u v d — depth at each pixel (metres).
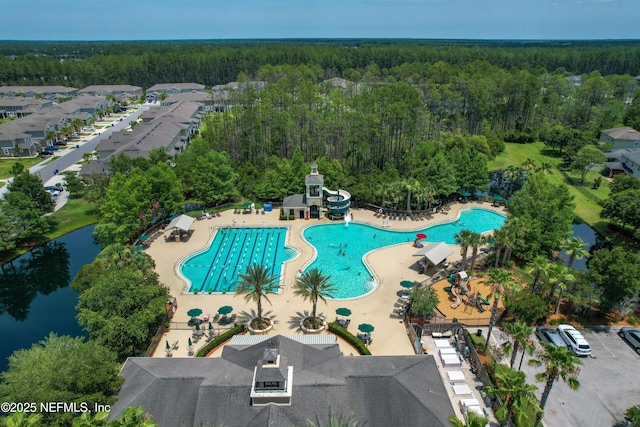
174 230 71.12
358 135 96.06
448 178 83.19
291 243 69.12
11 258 67.75
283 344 36.59
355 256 65.38
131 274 43.94
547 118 148.00
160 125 126.62
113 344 38.53
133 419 25.31
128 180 69.62
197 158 84.44
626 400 37.31
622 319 48.88
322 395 32.44
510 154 128.75
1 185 96.81
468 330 46.88
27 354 32.94
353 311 50.50
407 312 48.84
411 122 98.56
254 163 102.62
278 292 54.62
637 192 72.75
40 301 59.75
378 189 80.38
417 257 64.31
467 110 140.88
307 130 103.50
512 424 32.66
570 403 36.97
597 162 100.88
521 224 56.50
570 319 48.66
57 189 94.00
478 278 58.12
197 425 31.16
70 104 167.62
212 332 45.59
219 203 86.00
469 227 76.50
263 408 31.55
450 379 38.50
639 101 155.50
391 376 34.38
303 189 84.81
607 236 74.50
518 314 45.91
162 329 46.09
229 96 151.88
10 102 169.50
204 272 60.69
